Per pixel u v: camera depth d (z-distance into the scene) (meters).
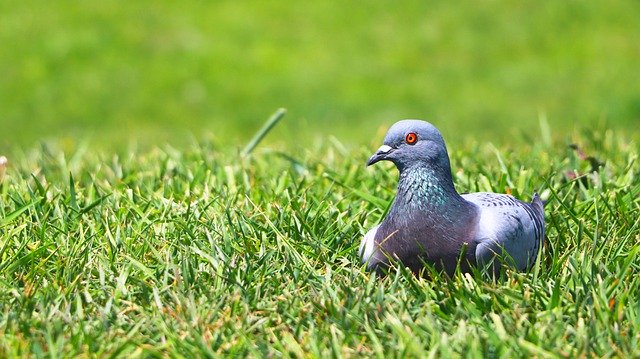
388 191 10.77
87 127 26.11
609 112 25.89
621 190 10.30
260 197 10.63
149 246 8.86
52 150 16.78
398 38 29.92
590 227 9.40
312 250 8.92
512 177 11.30
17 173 12.05
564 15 31.00
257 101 27.06
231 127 25.91
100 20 30.47
